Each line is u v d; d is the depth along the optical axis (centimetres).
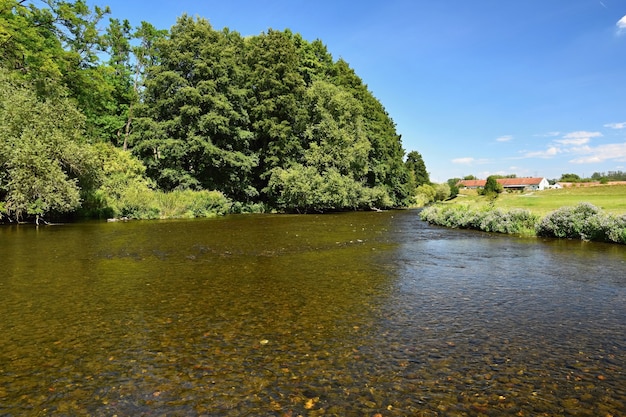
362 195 4131
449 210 2373
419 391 390
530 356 473
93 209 2552
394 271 972
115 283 834
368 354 478
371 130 4950
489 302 703
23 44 2670
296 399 375
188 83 3472
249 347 500
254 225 2256
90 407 362
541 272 966
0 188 2005
